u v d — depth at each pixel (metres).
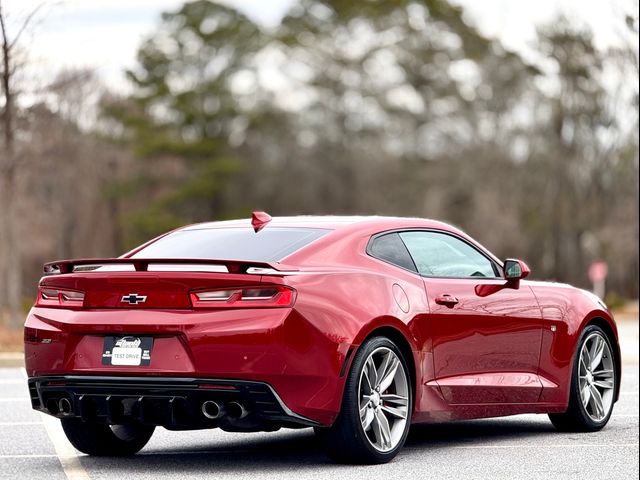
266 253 11.19
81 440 11.93
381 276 11.39
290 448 12.51
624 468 10.97
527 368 12.99
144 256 11.78
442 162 106.94
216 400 10.34
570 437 13.36
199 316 10.36
